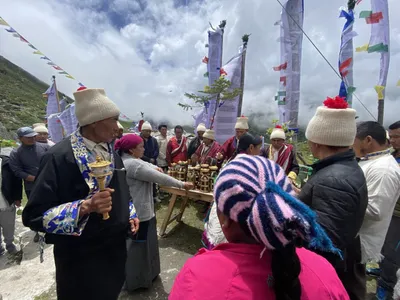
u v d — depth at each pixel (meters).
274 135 3.86
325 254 1.23
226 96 4.87
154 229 2.67
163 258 3.21
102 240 1.63
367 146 1.88
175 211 4.69
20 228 4.07
